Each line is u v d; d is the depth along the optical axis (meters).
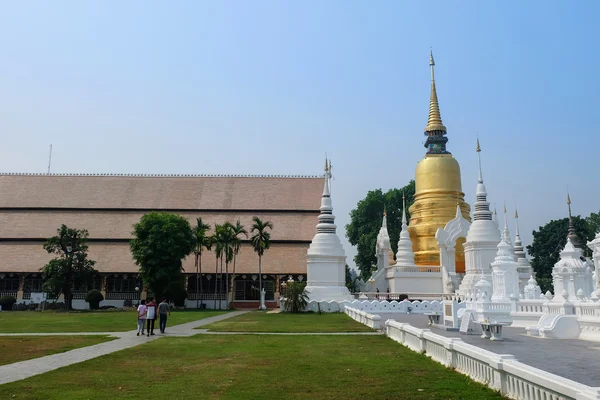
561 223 90.31
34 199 85.44
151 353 20.45
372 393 12.67
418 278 59.28
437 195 66.31
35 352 20.86
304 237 80.31
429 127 70.56
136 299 73.75
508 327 30.98
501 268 37.09
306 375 15.23
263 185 90.62
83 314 52.88
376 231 101.81
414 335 21.02
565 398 9.13
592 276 35.22
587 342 22.47
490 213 56.12
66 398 12.38
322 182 91.75
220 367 16.84
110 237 79.25
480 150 57.09
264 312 55.25
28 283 75.00
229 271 74.25
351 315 43.38
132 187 89.06
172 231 63.78
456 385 13.25
